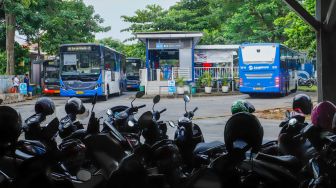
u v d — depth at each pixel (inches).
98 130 231.8
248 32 1551.4
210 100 995.9
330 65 353.4
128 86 1590.8
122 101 1019.3
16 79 1147.3
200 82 1210.6
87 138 193.2
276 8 1434.5
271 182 162.7
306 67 1727.4
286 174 166.7
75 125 255.0
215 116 673.6
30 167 166.4
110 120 265.9
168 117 660.1
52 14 1323.8
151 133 210.2
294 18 899.4
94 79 1024.9
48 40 1366.9
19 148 174.2
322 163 155.6
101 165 188.4
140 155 161.9
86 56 1027.9
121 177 154.0
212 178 141.6
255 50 1027.9
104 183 184.7
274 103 871.1
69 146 190.7
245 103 234.7
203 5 1642.5
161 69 1203.9
